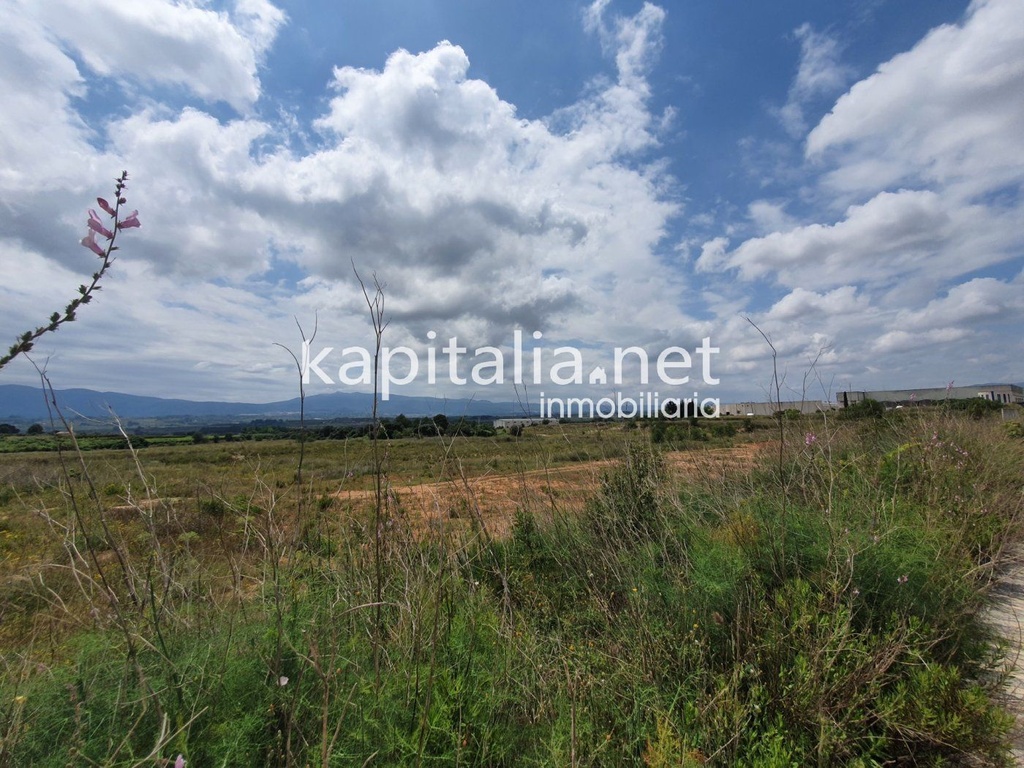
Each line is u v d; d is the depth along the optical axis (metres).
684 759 1.89
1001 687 2.46
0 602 2.87
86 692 2.04
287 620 2.61
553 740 2.02
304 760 1.84
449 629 2.62
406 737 1.97
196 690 2.08
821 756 1.93
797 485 4.23
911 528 3.42
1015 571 3.82
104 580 2.08
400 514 3.35
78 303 1.75
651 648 2.67
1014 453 7.43
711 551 3.33
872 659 2.26
